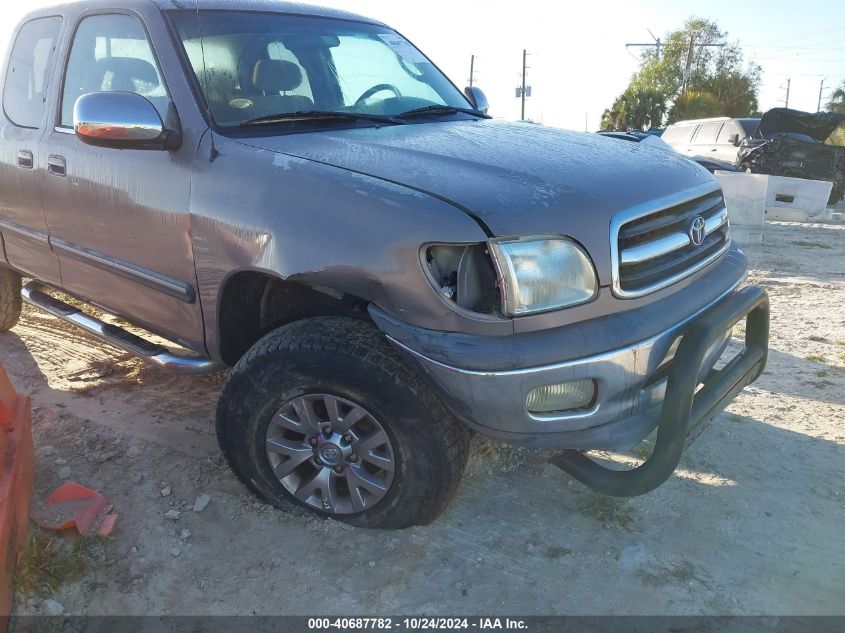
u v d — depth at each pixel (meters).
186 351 4.55
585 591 2.50
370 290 2.36
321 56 3.50
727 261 3.03
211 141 2.82
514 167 2.51
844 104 47.88
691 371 2.42
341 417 2.58
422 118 3.47
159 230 2.96
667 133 19.14
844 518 2.92
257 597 2.44
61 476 3.05
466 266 2.22
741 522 2.88
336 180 2.45
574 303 2.29
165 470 3.15
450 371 2.25
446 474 2.50
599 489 2.57
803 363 4.69
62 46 3.63
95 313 5.18
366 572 2.56
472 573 2.57
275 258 2.48
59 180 3.45
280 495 2.80
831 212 13.05
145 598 2.43
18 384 4.05
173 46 3.05
